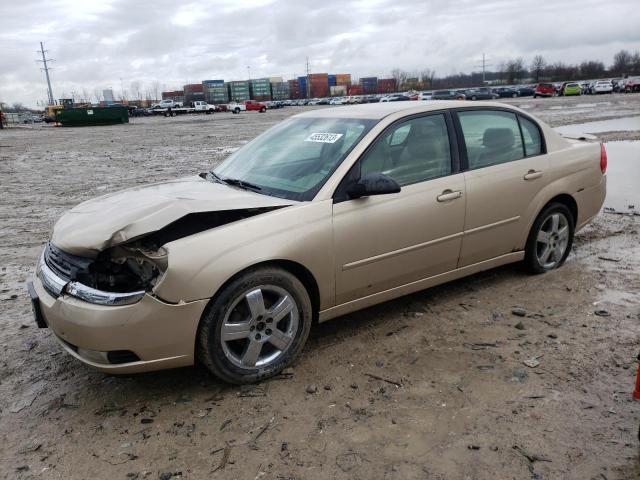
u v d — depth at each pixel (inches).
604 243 243.6
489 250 183.2
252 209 139.6
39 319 139.0
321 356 151.6
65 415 129.9
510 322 168.4
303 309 143.3
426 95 2706.7
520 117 194.5
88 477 109.0
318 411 127.0
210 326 129.6
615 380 135.3
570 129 801.6
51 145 1002.1
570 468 106.3
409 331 164.6
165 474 108.7
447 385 135.4
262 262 134.6
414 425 120.6
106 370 126.0
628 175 410.3
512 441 114.3
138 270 130.0
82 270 127.3
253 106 2815.0
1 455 116.3
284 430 120.7
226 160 192.2
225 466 110.3
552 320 168.6
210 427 122.9
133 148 855.7
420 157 165.5
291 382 139.6
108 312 121.3
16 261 253.1
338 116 177.2
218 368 133.1
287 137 179.8
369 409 126.9
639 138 651.5
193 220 139.9
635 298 182.5
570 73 5438.0
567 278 201.3
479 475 105.3
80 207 159.2
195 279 124.6
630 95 2437.3
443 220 166.4
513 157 187.8
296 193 149.5
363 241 150.5
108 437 121.0
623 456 109.0
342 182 148.9
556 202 203.2
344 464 109.5
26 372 149.9
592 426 118.3
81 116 1983.3
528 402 127.3
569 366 142.2
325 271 145.2
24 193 440.8
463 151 174.4
